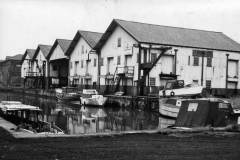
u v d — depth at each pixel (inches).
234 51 1947.6
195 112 707.4
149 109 1521.9
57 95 2181.3
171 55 1776.6
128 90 1839.3
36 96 2566.4
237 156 398.3
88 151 412.8
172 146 459.2
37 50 3129.9
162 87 1755.7
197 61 1839.3
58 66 2891.2
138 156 388.2
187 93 1421.0
